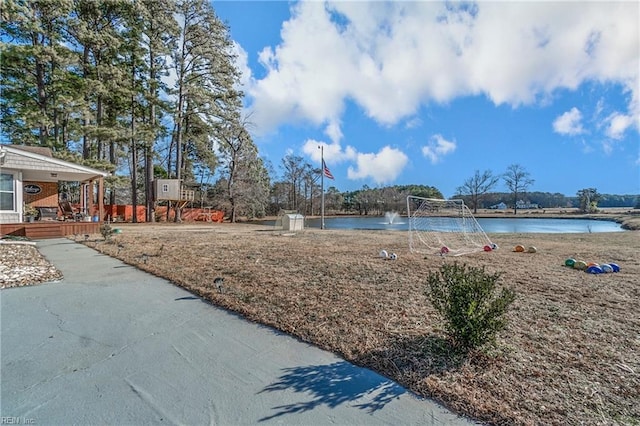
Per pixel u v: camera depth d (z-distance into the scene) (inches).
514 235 494.0
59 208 498.9
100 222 428.8
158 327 110.9
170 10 724.0
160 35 738.2
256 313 121.8
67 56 546.0
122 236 390.0
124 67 691.4
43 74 568.4
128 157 917.2
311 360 87.3
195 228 589.6
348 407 66.6
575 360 84.2
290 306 128.9
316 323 111.4
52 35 536.4
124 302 137.3
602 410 63.6
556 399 67.3
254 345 96.9
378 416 63.6
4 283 163.8
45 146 557.6
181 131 814.5
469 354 86.9
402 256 255.8
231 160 999.6
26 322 114.2
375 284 162.4
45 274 185.0
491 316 85.9
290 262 221.0
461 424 60.9
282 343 98.0
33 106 550.9
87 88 587.8
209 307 131.0
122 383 76.3
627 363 82.6
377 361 84.9
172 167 1021.2
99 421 62.5
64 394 71.6
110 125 684.7
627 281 172.9
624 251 295.6
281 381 76.9
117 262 222.1
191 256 244.4
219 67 800.3
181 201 844.0
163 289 157.4
